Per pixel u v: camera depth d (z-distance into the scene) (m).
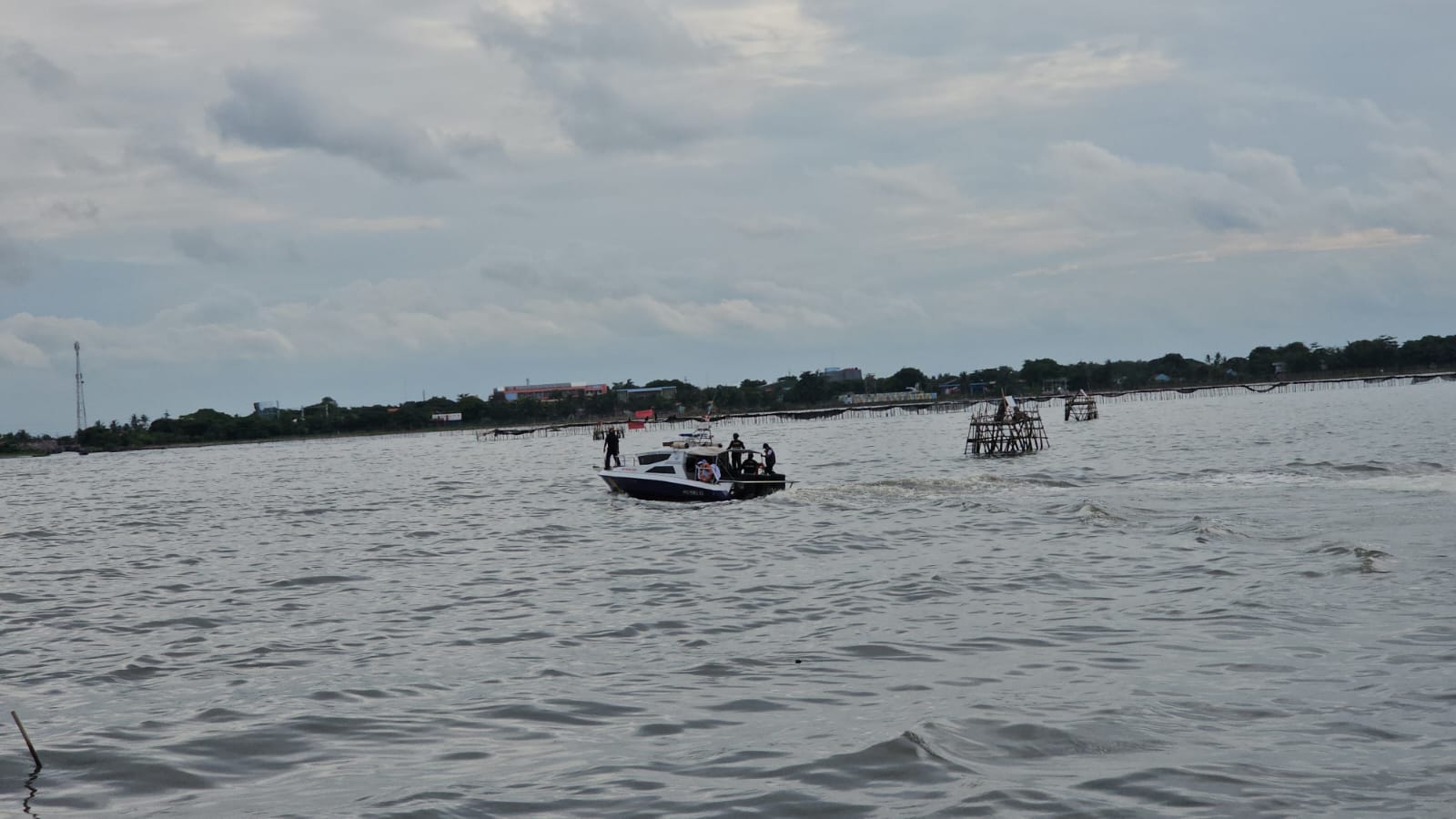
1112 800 9.20
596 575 23.03
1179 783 9.59
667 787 9.93
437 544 29.44
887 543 26.14
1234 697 12.24
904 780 9.80
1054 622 16.73
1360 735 10.78
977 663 14.28
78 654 16.81
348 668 15.28
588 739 11.59
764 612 18.45
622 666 14.89
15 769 10.99
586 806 9.52
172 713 13.07
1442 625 15.21
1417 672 12.91
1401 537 22.84
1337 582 18.52
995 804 9.16
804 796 9.51
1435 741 10.53
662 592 20.66
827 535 27.92
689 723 12.05
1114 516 28.44
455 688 13.93
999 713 11.83
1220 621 16.17
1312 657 13.87
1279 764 10.02
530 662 15.27
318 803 9.85
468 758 11.05
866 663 14.53
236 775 10.71
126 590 23.31
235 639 17.67
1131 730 11.14
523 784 10.19
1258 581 18.95
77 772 10.88
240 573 25.17
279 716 12.77
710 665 14.73
